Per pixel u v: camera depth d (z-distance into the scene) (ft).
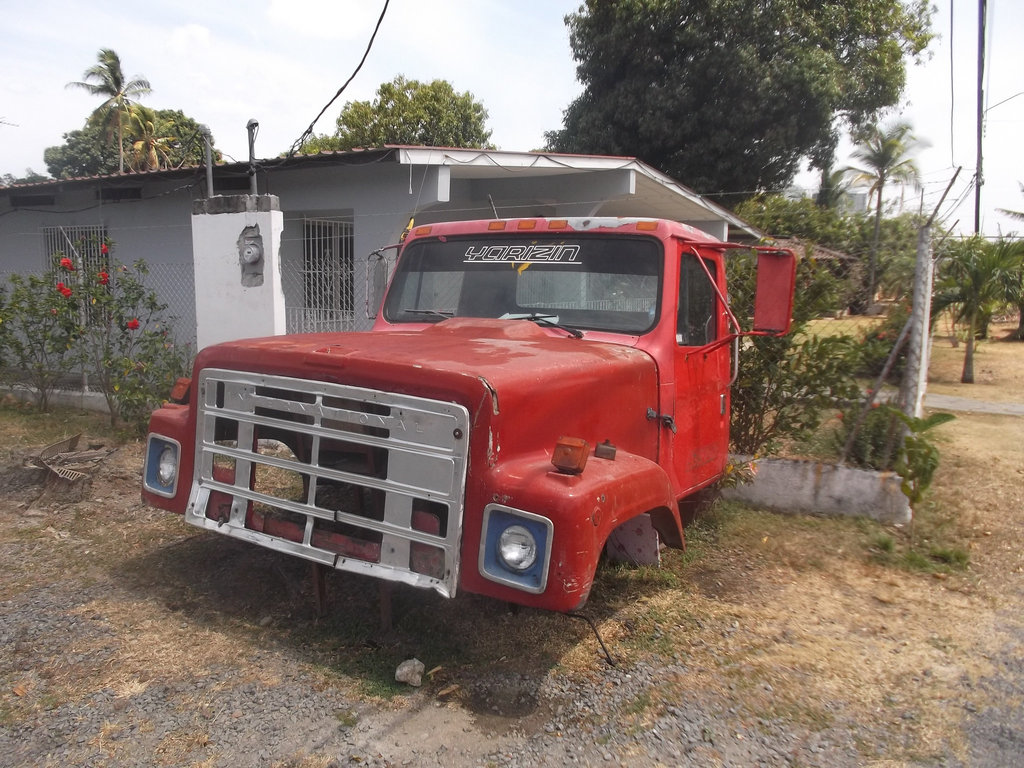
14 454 22.77
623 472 10.46
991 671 11.75
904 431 18.76
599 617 12.97
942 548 16.66
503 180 36.76
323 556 10.55
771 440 20.38
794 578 15.28
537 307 14.29
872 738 9.93
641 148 70.95
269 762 8.85
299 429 10.80
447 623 12.30
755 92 65.16
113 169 130.31
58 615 12.41
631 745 9.52
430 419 9.70
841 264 21.07
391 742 9.32
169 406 13.15
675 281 13.50
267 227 23.98
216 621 12.28
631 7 67.00
